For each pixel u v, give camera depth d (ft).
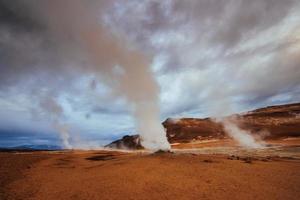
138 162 53.62
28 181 39.32
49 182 38.17
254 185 33.58
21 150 122.72
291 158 61.21
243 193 30.09
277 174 40.32
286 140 147.02
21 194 32.07
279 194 29.55
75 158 70.74
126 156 70.23
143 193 30.86
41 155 77.82
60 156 75.56
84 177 40.88
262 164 50.01
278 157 63.77
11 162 61.00
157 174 40.98
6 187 35.96
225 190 31.40
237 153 86.58
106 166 50.90
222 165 48.62
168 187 33.14
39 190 33.65
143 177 38.99
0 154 78.23
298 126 197.88
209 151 104.58
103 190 32.53
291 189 31.50
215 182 35.32
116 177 39.58
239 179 36.94
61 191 32.73
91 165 54.90
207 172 42.04
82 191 32.37
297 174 40.19
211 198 28.37
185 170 43.91
